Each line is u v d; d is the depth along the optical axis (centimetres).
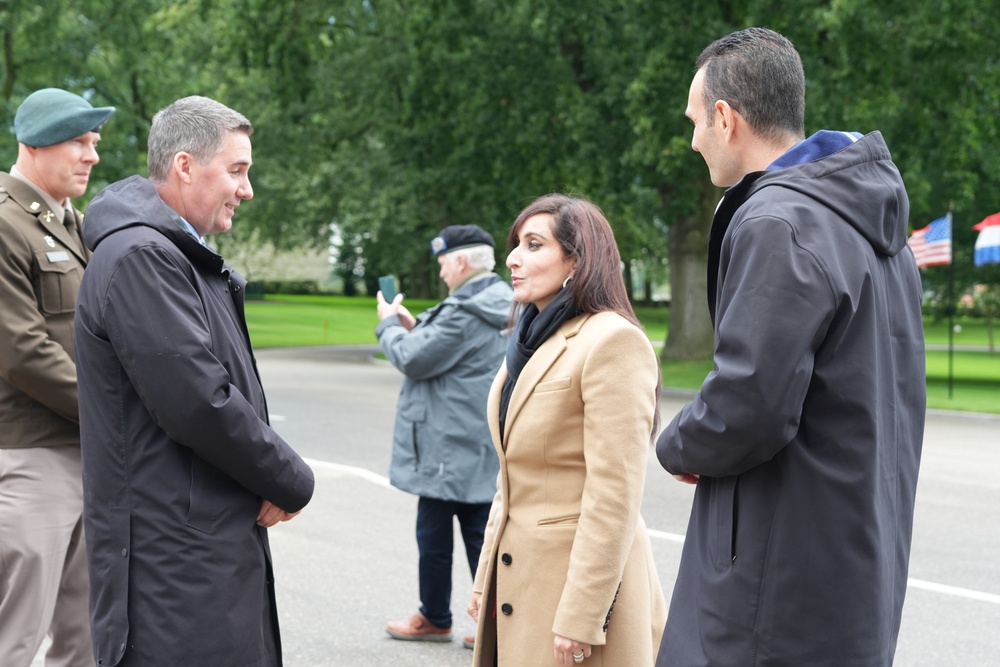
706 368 1988
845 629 189
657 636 279
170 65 2555
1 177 331
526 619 260
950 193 2114
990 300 2853
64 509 327
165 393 226
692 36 1605
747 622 193
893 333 204
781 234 189
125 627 230
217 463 231
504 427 272
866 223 197
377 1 2314
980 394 1762
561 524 259
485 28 1916
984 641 451
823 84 1587
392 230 2908
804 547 190
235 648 234
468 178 2059
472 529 446
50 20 2172
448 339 427
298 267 6931
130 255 232
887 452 198
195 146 256
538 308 277
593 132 1820
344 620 466
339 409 1307
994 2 1582
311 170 2647
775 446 187
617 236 2664
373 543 602
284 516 249
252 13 2036
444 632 444
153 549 231
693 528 210
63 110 332
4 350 312
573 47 1945
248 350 258
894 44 1602
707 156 222
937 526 686
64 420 328
